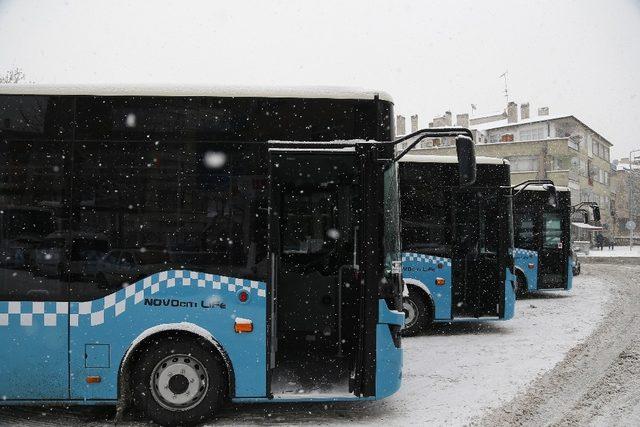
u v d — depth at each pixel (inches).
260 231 206.8
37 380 203.2
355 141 211.3
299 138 210.8
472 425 209.8
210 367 207.0
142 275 204.2
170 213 206.1
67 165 205.8
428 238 394.6
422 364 306.0
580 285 749.3
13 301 202.8
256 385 205.3
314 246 262.2
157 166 207.0
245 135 209.6
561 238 613.9
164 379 207.3
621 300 586.9
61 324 202.5
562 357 321.4
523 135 2001.7
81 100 207.6
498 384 265.1
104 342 203.0
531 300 597.6
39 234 204.2
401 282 223.6
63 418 219.6
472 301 393.4
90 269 203.6
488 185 396.8
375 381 207.5
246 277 205.6
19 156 205.8
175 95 209.3
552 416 220.5
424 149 1841.8
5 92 207.2
